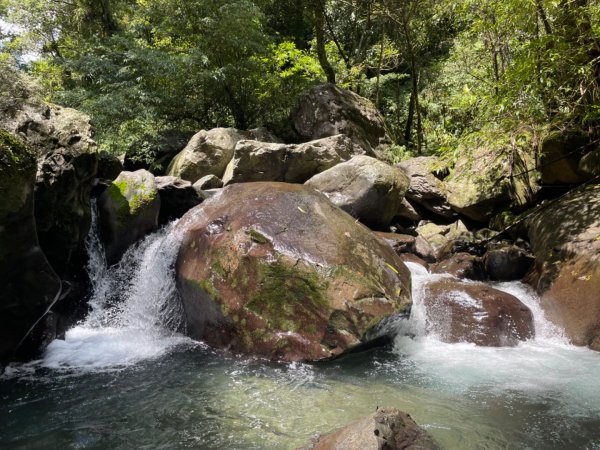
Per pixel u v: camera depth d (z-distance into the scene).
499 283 6.68
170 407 3.72
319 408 3.68
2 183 3.44
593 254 5.68
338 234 5.21
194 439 3.26
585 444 3.20
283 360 4.57
